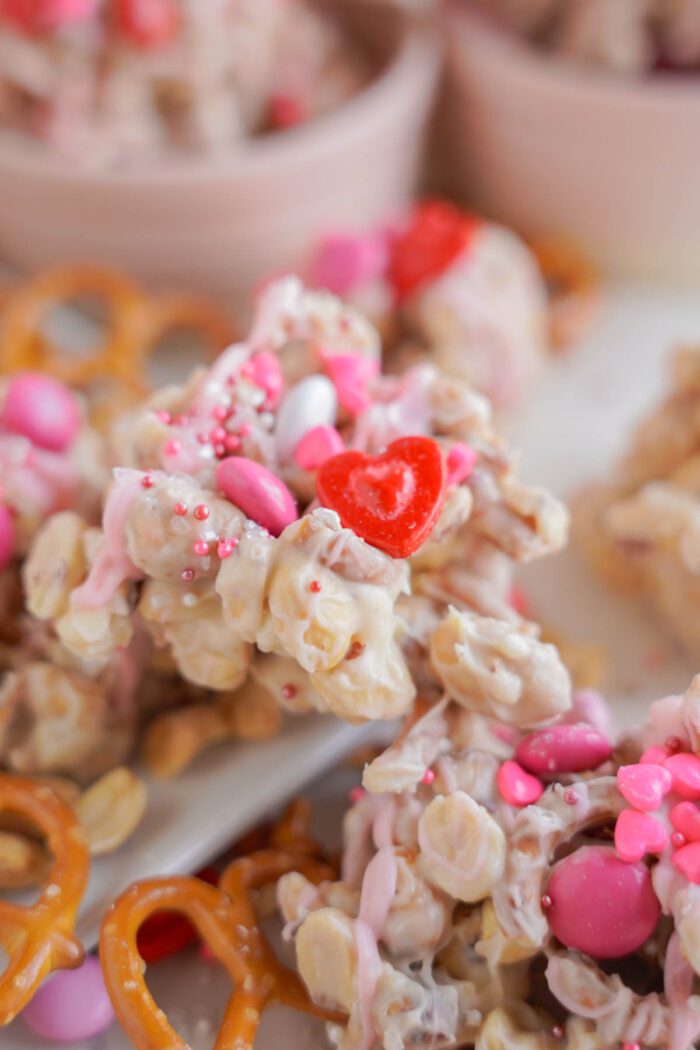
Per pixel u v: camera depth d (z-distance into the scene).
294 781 0.29
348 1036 0.26
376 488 0.26
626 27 0.37
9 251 0.39
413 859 0.26
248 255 0.38
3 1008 0.26
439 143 0.42
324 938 0.26
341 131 0.37
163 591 0.27
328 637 0.25
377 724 0.30
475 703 0.27
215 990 0.28
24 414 0.31
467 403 0.28
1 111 0.37
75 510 0.30
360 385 0.28
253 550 0.26
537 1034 0.26
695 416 0.32
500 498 0.28
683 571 0.32
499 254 0.36
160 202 0.36
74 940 0.27
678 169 0.37
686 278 0.40
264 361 0.28
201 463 0.27
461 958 0.27
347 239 0.35
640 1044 0.25
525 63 0.38
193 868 0.29
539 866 0.25
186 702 0.30
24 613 0.30
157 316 0.36
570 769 0.27
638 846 0.25
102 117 0.37
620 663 0.32
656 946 0.26
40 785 0.28
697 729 0.26
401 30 0.40
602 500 0.34
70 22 0.37
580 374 0.38
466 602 0.28
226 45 0.38
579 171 0.38
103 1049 0.27
